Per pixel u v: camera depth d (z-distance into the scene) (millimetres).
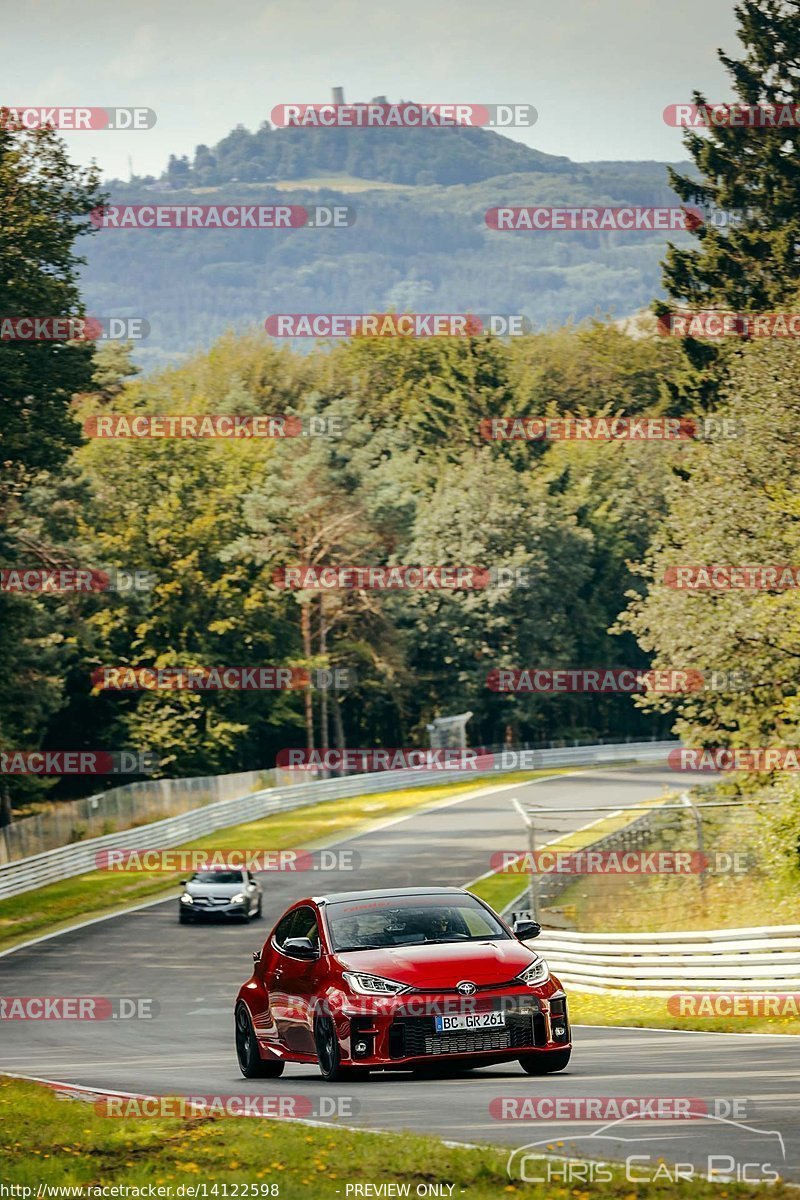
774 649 75062
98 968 68750
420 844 113062
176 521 168875
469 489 199500
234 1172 18641
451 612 195875
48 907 89562
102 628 159625
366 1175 17781
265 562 173625
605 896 61812
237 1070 33281
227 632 170375
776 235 122500
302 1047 27297
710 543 76938
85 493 118625
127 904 92625
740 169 129500
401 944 26891
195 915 83062
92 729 163750
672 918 56688
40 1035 47656
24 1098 27625
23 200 94125
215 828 124250
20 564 107750
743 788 77938
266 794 135375
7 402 93188
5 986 63875
